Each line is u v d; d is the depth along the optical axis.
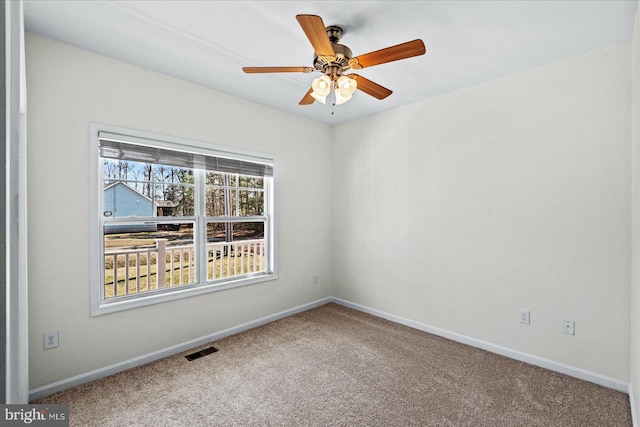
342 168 4.06
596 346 2.24
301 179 3.80
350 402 2.04
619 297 2.14
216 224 3.22
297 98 3.22
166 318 2.66
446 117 3.04
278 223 3.56
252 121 3.29
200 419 1.87
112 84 2.37
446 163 3.04
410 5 1.78
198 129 2.86
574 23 1.91
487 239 2.77
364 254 3.81
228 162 3.13
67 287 2.17
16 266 0.73
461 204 2.94
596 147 2.22
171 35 2.09
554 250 2.41
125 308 2.42
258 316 3.37
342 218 4.07
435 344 2.90
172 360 2.59
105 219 2.44
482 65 2.47
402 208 3.40
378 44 2.19
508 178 2.64
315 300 4.00
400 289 3.44
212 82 2.83
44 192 2.08
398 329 3.26
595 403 2.01
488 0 1.72
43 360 2.08
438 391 2.15
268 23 1.96
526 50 2.24
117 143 2.42
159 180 2.75
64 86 2.16
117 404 2.00
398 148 3.44
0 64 0.41
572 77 2.33
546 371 2.41
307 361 2.57
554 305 2.42
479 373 2.38
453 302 3.01
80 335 2.22
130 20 1.92
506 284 2.66
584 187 2.28
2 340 0.41
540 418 1.88
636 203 1.83
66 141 2.16
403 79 2.73
